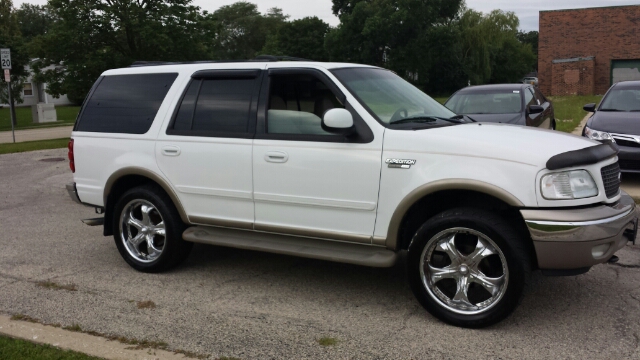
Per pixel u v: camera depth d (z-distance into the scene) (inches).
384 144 167.2
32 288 198.8
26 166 512.7
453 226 157.3
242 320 168.2
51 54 784.3
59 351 147.5
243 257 233.8
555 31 1888.5
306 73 185.0
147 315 172.7
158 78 216.4
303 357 144.1
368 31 2362.2
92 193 225.5
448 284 171.6
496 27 2539.4
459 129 171.9
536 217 148.2
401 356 143.7
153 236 214.7
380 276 206.5
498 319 155.4
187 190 201.8
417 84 2534.5
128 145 214.1
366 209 170.1
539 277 200.2
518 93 422.6
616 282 193.9
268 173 185.0
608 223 149.2
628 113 377.1
